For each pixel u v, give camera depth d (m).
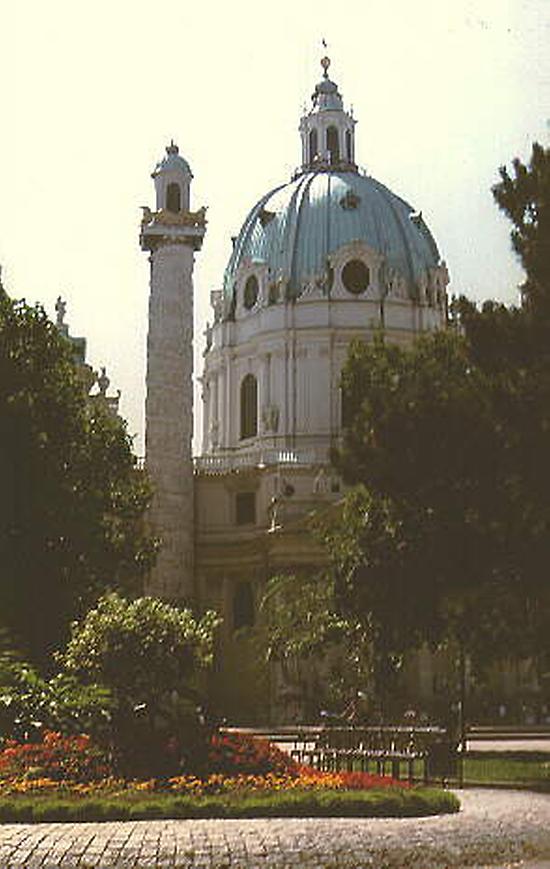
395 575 35.97
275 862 15.37
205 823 18.39
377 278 98.69
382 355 41.06
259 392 98.94
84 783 22.64
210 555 91.62
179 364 78.50
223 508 92.56
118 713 24.69
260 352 99.12
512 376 32.66
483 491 33.25
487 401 32.94
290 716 75.69
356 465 35.66
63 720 27.75
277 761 24.59
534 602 35.50
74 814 18.89
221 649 90.25
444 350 39.22
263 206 105.75
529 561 32.88
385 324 97.44
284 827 17.89
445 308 100.62
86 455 51.12
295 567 83.19
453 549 33.81
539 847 16.92
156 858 15.50
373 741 30.91
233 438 101.12
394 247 101.06
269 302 100.00
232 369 102.31
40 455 47.22
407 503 35.72
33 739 27.73
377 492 36.09
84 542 48.75
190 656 25.72
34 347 49.22
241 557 90.62
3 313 49.16
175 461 77.81
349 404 40.72
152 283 79.56
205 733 24.69
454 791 26.30
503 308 33.72
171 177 82.06
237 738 25.22
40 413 48.22
